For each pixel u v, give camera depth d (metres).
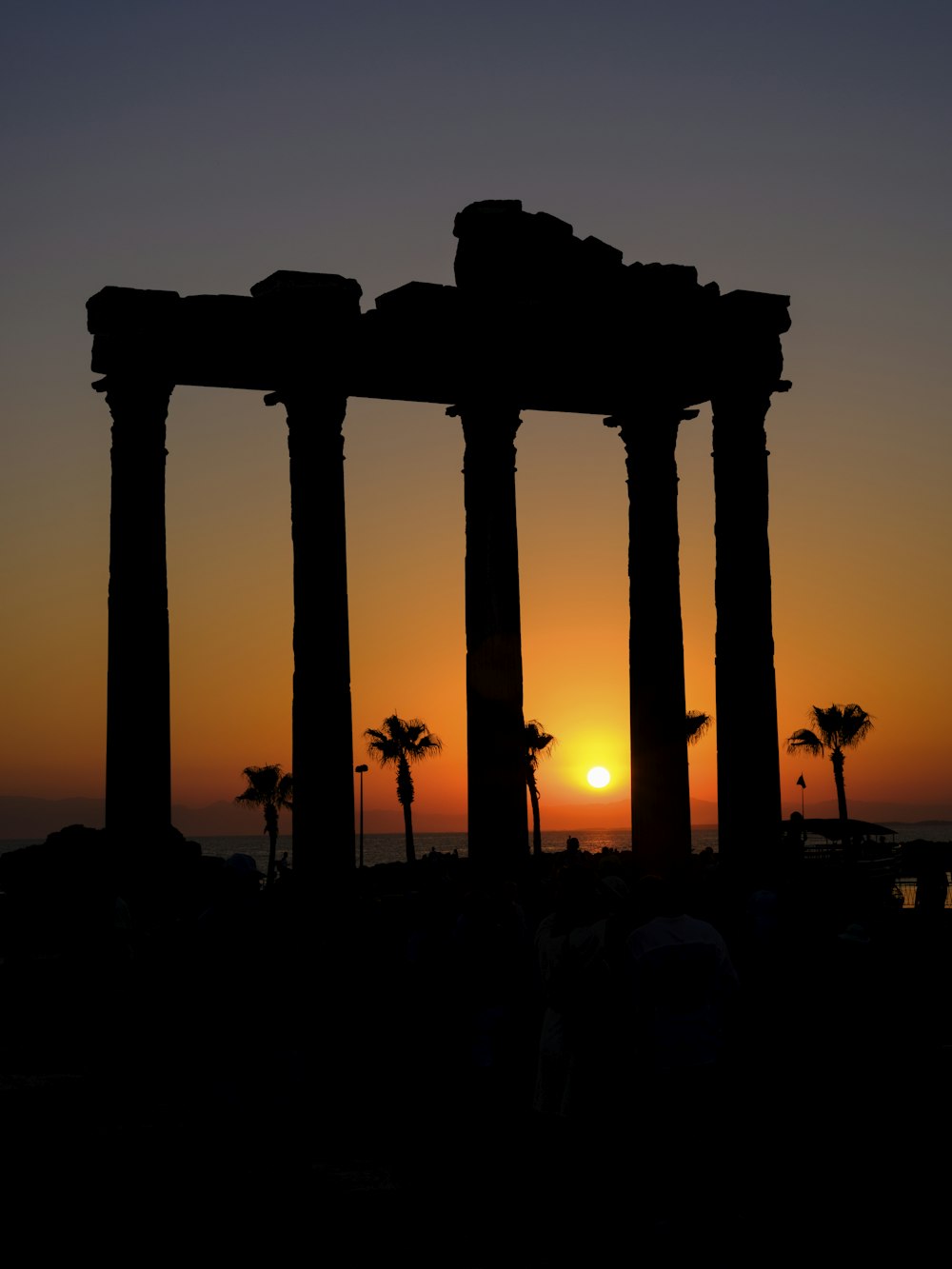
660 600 41.94
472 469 39.56
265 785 138.75
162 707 37.62
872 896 28.75
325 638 38.12
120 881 36.47
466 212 39.97
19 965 31.80
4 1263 13.66
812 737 105.31
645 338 41.22
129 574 37.53
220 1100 15.11
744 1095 19.34
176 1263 13.67
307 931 16.05
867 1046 19.48
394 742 116.44
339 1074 22.33
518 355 39.66
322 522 38.41
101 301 37.91
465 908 20.02
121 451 37.81
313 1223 14.98
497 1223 14.95
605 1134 16.27
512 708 38.91
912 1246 13.98
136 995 27.05
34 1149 18.22
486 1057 18.77
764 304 42.38
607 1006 15.95
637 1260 13.68
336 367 38.88
